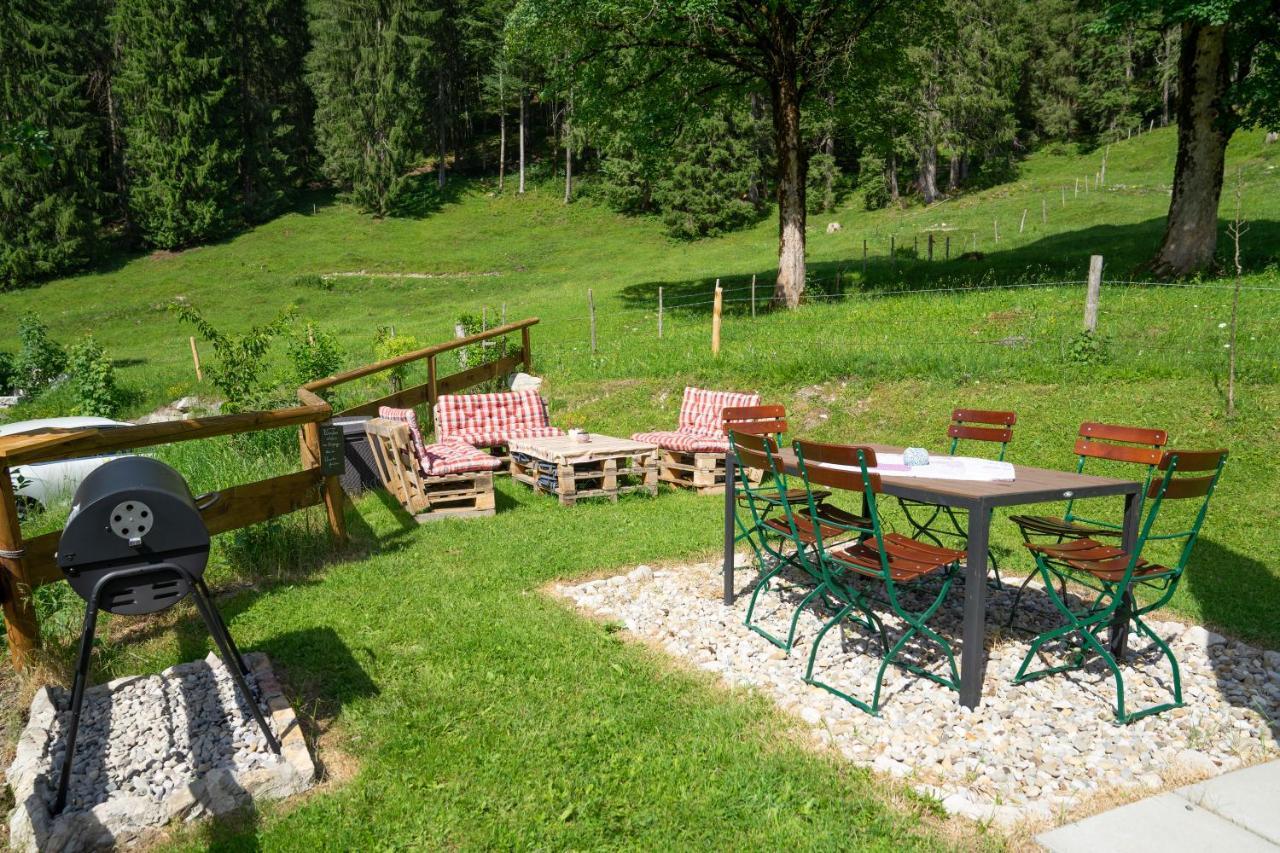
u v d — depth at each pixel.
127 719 3.52
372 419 8.50
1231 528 6.68
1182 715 3.80
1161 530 6.77
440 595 5.25
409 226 52.47
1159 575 3.95
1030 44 54.50
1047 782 3.21
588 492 8.22
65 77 50.25
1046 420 9.21
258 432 8.96
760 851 2.76
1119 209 30.31
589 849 2.78
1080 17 52.47
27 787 2.97
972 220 33.84
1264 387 8.80
